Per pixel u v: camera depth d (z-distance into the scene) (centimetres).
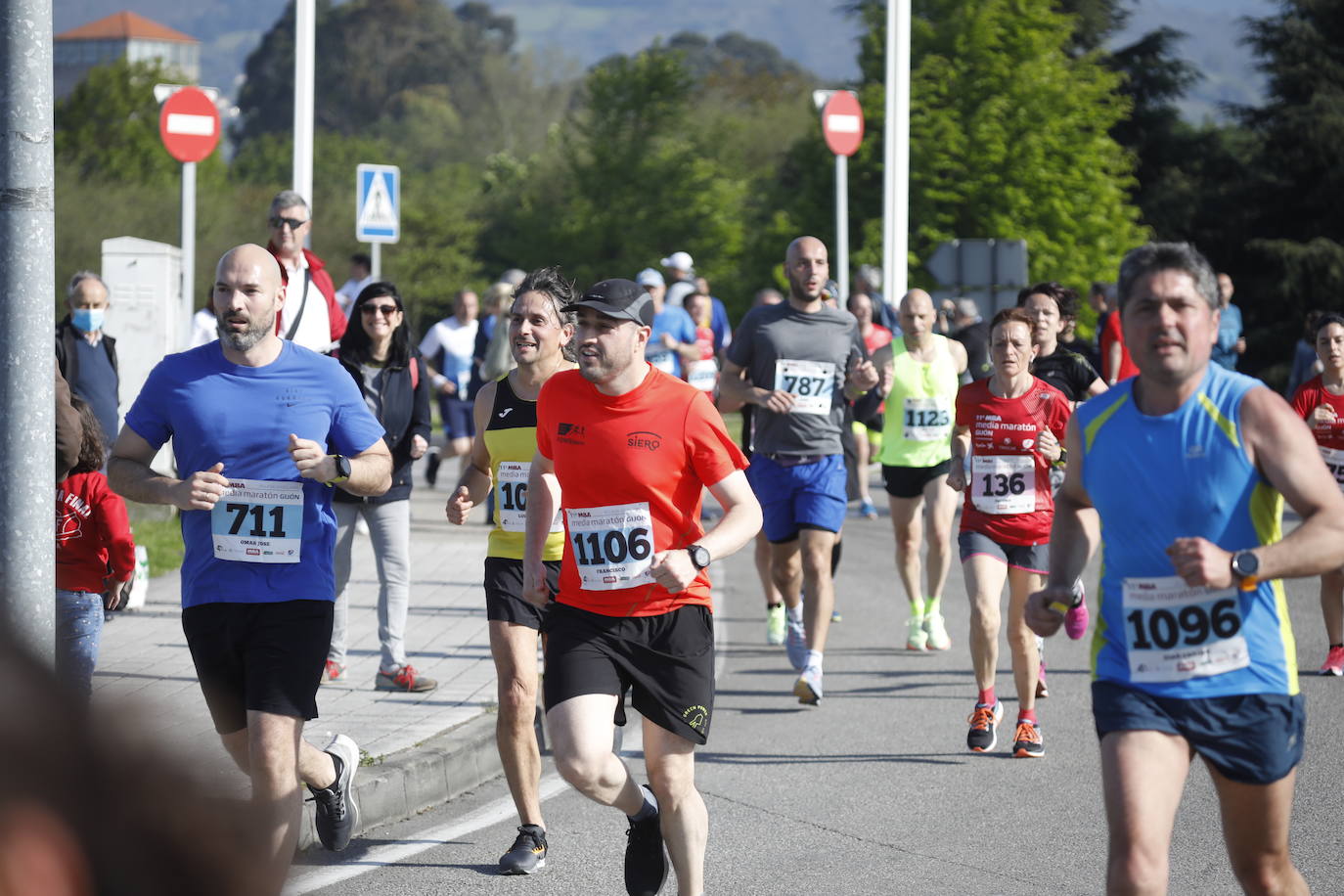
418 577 2670
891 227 4491
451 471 5253
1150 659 801
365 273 3856
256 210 12281
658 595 1014
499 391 1259
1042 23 9294
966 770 1526
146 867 163
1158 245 806
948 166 9138
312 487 1066
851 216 10481
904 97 4472
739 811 1380
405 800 1373
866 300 3500
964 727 1723
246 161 18888
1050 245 9056
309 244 12388
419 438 1756
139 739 166
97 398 2141
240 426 1059
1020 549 1588
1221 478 789
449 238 13850
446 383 3438
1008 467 1582
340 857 1238
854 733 1700
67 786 158
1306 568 760
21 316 1077
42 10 1072
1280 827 809
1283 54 10738
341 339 1755
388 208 3347
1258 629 795
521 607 1212
